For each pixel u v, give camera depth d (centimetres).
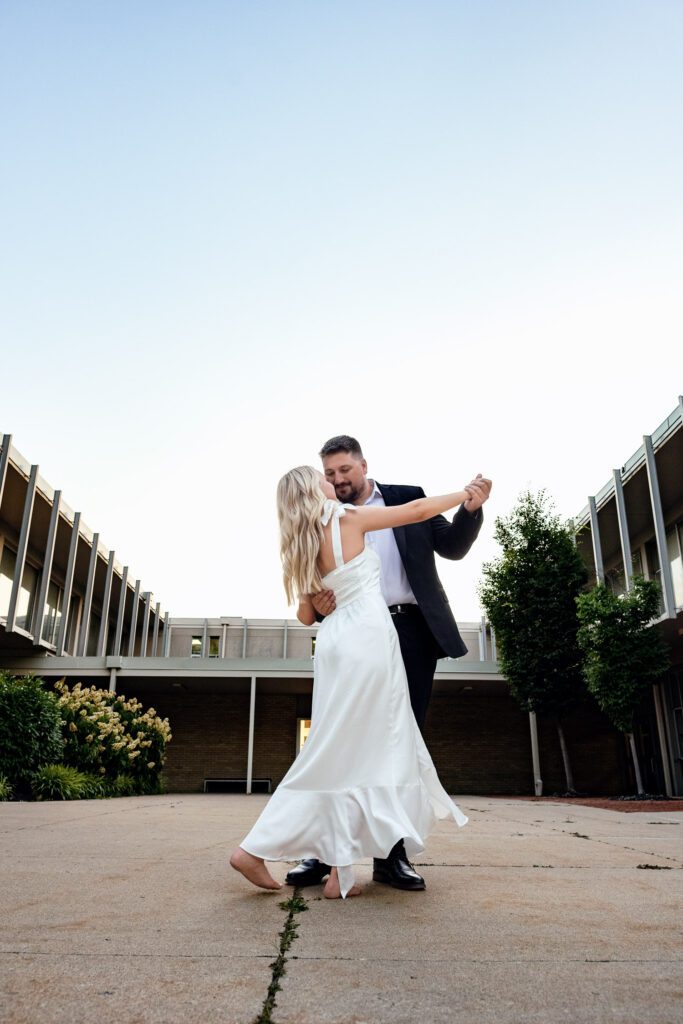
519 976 115
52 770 845
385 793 193
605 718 1669
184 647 2569
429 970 119
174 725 1703
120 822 463
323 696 203
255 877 191
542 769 1650
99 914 162
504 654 1446
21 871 231
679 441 1262
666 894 196
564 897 190
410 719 209
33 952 127
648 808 840
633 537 1705
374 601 213
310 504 218
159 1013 96
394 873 203
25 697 852
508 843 353
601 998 104
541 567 1439
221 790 1666
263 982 111
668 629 1221
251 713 1463
